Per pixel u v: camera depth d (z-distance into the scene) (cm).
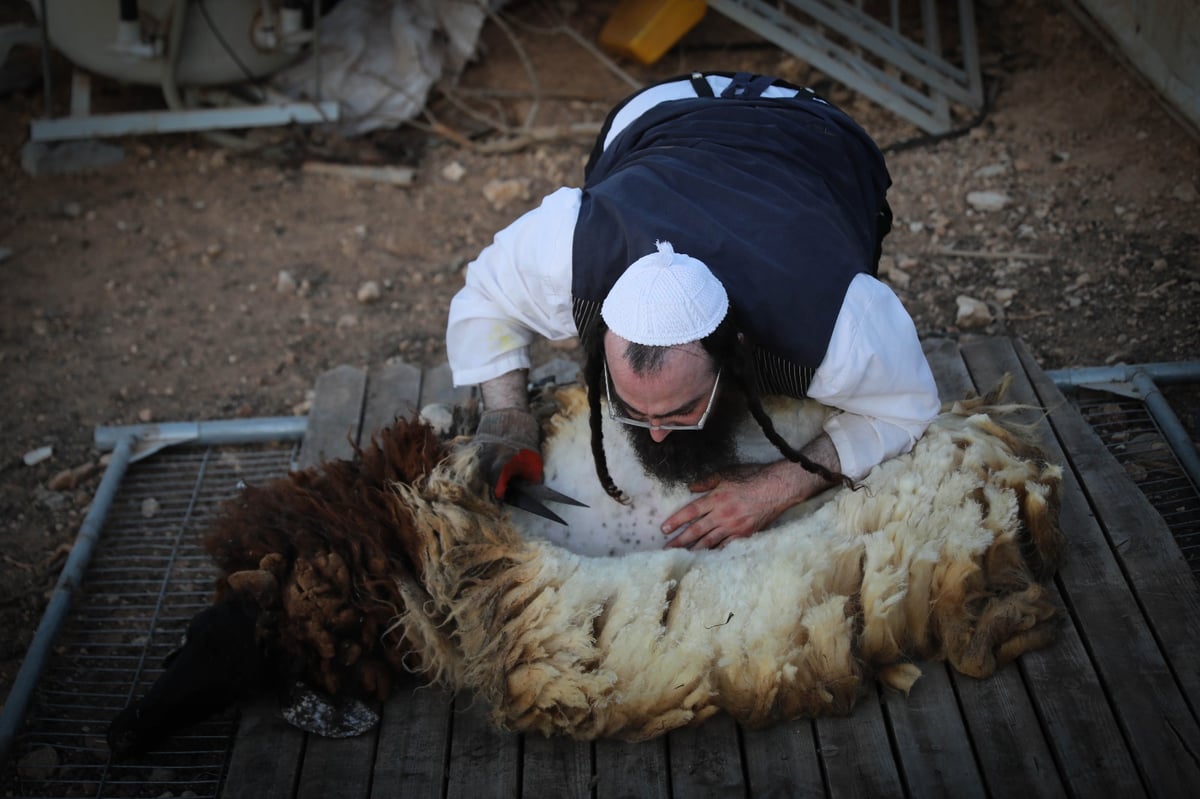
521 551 290
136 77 570
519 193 561
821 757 275
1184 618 297
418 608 284
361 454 314
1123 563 314
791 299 249
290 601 282
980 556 290
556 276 269
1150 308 435
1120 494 335
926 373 278
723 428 272
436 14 610
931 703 283
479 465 295
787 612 279
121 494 395
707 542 297
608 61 619
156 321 492
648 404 244
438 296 500
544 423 323
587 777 274
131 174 585
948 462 298
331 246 535
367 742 288
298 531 290
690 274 238
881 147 562
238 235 543
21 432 434
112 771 303
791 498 295
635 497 306
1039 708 279
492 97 628
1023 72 596
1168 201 492
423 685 296
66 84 626
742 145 277
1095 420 378
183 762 303
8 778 303
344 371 413
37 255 533
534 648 277
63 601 346
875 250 308
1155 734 270
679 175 265
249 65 577
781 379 262
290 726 291
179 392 452
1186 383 390
